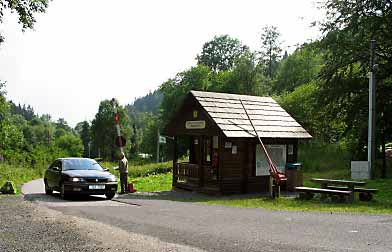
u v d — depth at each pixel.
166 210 14.04
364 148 29.92
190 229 10.09
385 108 28.20
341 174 28.78
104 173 18.92
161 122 79.62
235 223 10.96
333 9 30.42
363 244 8.18
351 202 15.76
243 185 20.80
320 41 30.91
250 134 20.06
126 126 100.00
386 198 17.19
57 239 9.07
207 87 75.31
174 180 23.59
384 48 28.91
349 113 30.05
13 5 22.75
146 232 9.74
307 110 40.00
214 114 20.48
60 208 14.74
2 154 40.59
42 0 23.61
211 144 21.67
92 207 15.10
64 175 18.33
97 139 99.38
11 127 48.69
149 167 41.66
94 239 8.99
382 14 28.30
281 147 21.95
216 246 8.18
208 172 21.47
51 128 157.75
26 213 13.11
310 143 41.91
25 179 32.47
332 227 10.09
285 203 15.90
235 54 82.25
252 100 23.20
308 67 76.06
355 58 29.34
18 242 8.86
